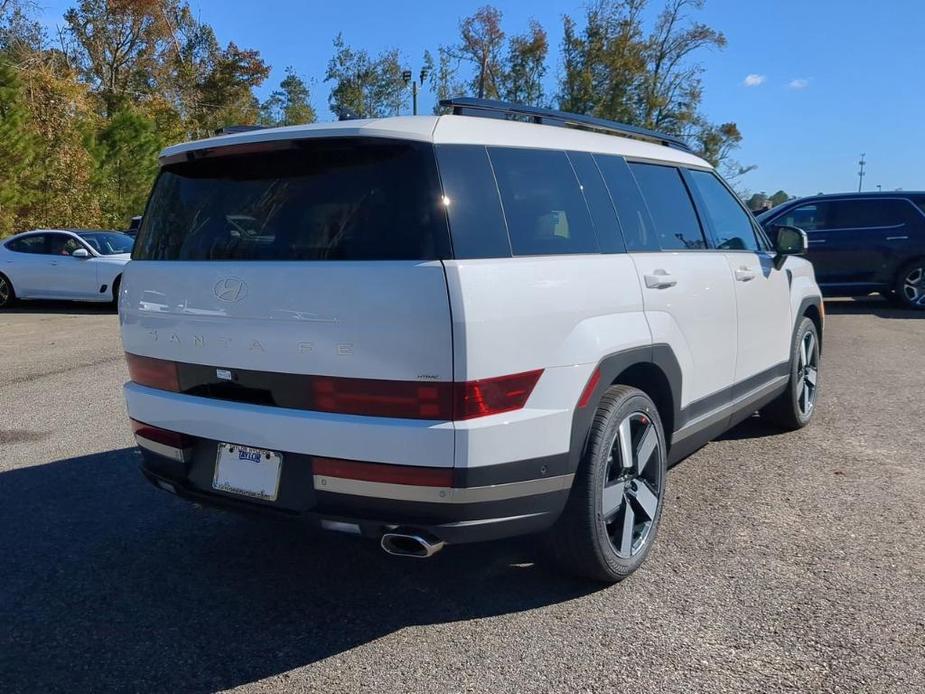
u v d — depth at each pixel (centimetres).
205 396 332
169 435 346
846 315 1293
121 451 574
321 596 355
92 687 286
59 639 319
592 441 330
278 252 311
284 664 300
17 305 1553
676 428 400
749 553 387
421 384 280
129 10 4166
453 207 292
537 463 303
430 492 284
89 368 895
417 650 308
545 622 327
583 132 387
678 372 393
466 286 279
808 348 605
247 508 321
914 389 735
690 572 368
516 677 288
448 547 405
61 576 376
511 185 319
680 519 431
